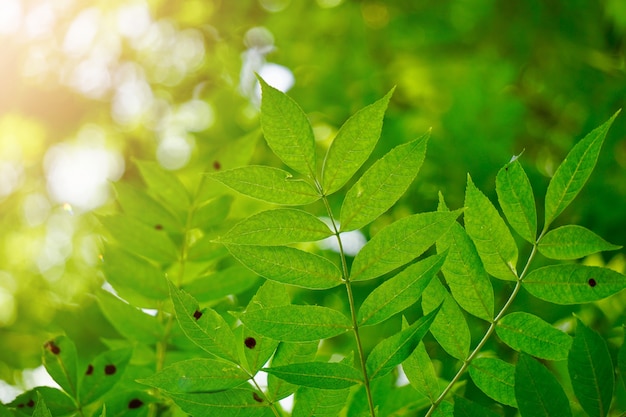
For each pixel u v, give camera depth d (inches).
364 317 36.7
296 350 38.1
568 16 102.4
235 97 118.8
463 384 44.7
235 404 37.4
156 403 42.9
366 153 36.3
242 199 75.5
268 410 37.7
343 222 36.5
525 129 91.9
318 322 36.6
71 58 146.2
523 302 62.2
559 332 37.8
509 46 105.2
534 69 103.3
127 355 42.9
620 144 84.0
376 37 114.8
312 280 36.5
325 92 108.3
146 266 46.4
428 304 38.7
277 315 36.4
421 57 106.3
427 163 79.9
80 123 145.7
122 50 146.3
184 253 47.8
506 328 38.2
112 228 47.3
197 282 46.0
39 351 85.7
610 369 35.8
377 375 36.7
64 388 42.1
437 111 93.9
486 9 105.6
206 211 48.8
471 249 38.2
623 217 75.4
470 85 85.3
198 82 141.9
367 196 36.4
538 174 77.4
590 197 76.6
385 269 36.6
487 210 38.1
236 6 138.7
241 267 46.3
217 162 49.1
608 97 89.4
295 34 123.0
